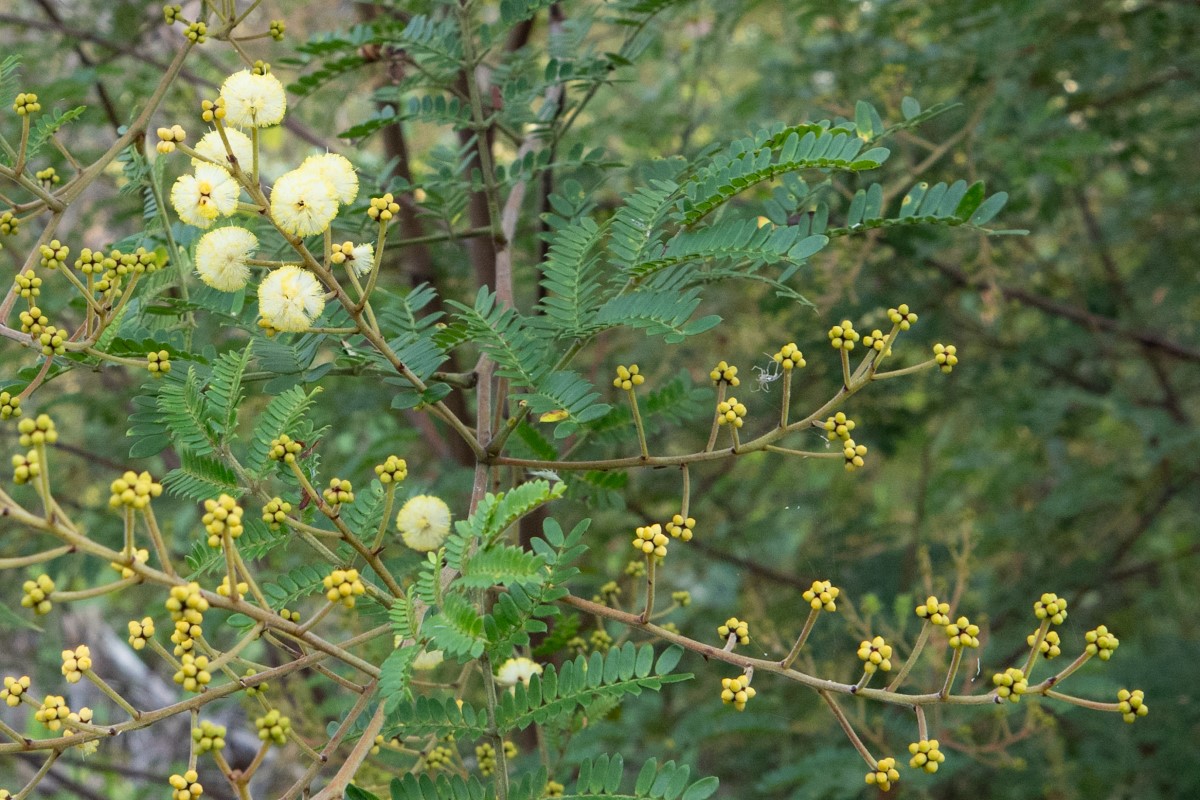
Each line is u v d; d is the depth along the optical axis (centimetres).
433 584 161
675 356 544
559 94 309
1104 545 704
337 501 174
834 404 191
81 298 253
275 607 183
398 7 329
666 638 181
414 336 204
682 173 227
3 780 704
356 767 157
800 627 526
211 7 233
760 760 564
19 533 440
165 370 189
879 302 516
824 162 177
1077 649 553
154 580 147
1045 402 587
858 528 579
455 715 182
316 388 186
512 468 255
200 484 179
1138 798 532
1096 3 479
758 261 183
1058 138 442
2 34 524
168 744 733
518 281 436
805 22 513
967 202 185
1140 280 660
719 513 654
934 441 688
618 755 168
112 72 388
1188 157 573
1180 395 755
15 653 642
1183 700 540
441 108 266
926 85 479
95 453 495
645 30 312
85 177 223
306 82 283
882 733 421
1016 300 614
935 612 168
